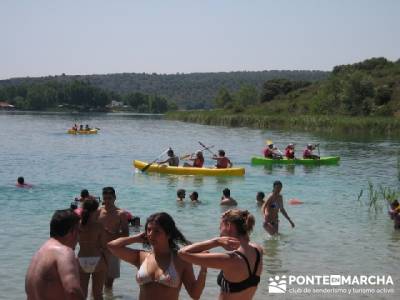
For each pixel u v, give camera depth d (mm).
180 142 48000
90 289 9555
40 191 20875
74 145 43719
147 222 5438
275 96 115438
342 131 62469
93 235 8352
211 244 5441
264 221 13672
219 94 153125
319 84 109812
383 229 14539
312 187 22531
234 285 5488
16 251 11875
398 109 78688
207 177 25250
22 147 41125
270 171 27750
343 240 13281
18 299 8922
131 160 32906
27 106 189000
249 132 62781
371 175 26500
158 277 5363
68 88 192125
